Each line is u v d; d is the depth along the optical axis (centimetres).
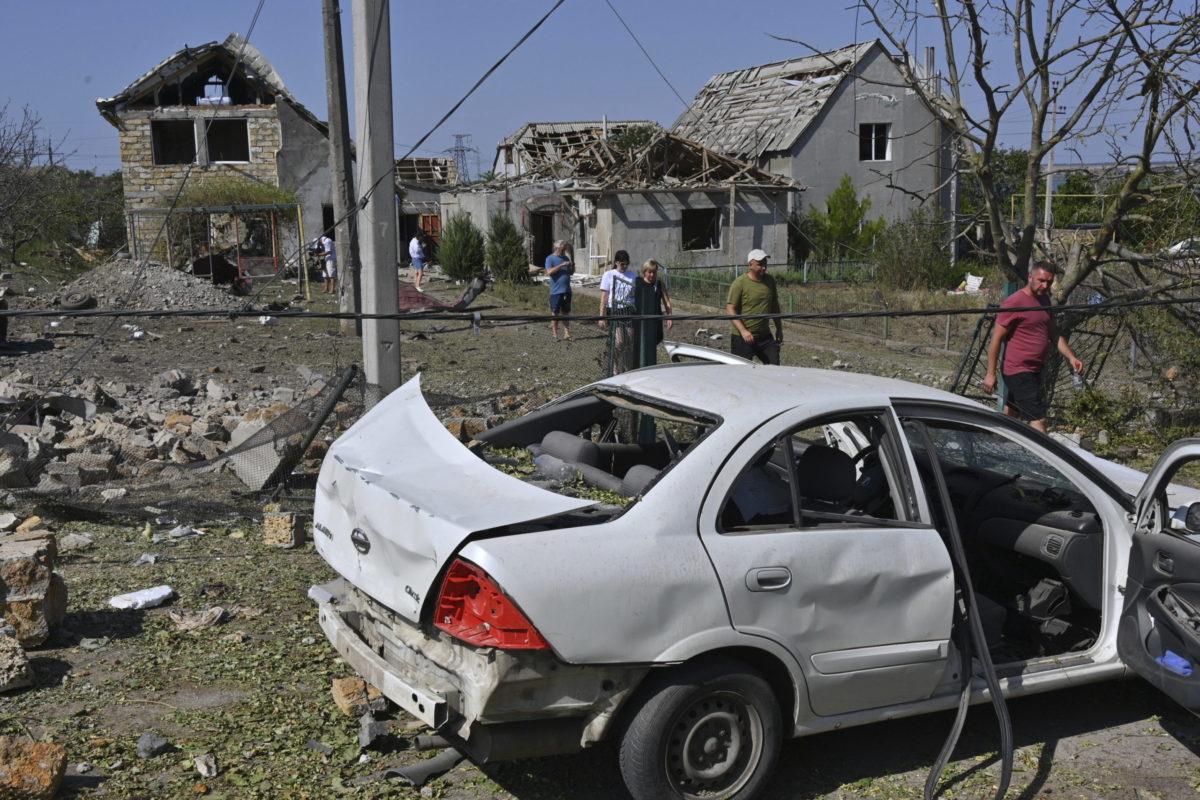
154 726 425
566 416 509
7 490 736
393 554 373
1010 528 495
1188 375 1105
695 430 428
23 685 453
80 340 1772
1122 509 470
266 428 778
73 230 3875
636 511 366
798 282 3253
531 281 3378
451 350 1716
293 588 598
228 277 3119
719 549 370
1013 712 482
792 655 379
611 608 345
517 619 334
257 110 3688
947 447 555
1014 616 498
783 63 4219
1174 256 1119
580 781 401
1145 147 1046
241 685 467
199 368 1483
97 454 827
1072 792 410
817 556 386
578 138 4638
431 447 423
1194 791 413
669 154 3547
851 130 3578
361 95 842
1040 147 1116
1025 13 1052
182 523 721
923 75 1722
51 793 357
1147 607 427
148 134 3625
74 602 558
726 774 375
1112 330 1210
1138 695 505
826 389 432
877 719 404
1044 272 848
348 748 413
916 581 405
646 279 1235
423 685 363
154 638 516
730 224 3372
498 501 366
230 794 374
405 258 4450
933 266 3080
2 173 3098
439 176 4800
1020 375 872
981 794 405
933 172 3744
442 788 391
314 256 3284
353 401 809
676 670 360
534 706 343
